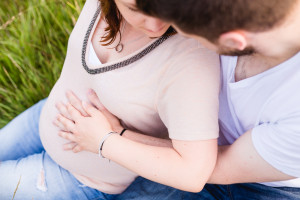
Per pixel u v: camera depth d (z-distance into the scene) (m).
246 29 0.66
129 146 1.02
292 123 0.77
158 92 0.93
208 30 0.67
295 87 0.75
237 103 0.91
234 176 0.93
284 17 0.65
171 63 0.88
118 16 0.96
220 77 0.94
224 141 1.12
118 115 1.09
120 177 1.28
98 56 1.08
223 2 0.61
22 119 1.58
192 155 0.88
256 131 0.84
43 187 1.35
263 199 1.06
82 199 1.33
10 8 2.25
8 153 1.53
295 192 1.00
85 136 1.11
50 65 1.97
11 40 2.05
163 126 1.08
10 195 1.35
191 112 0.85
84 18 1.12
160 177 0.95
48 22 2.09
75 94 1.19
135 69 0.94
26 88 2.02
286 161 0.81
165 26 0.84
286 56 0.75
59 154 1.31
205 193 1.19
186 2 0.62
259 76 0.82
